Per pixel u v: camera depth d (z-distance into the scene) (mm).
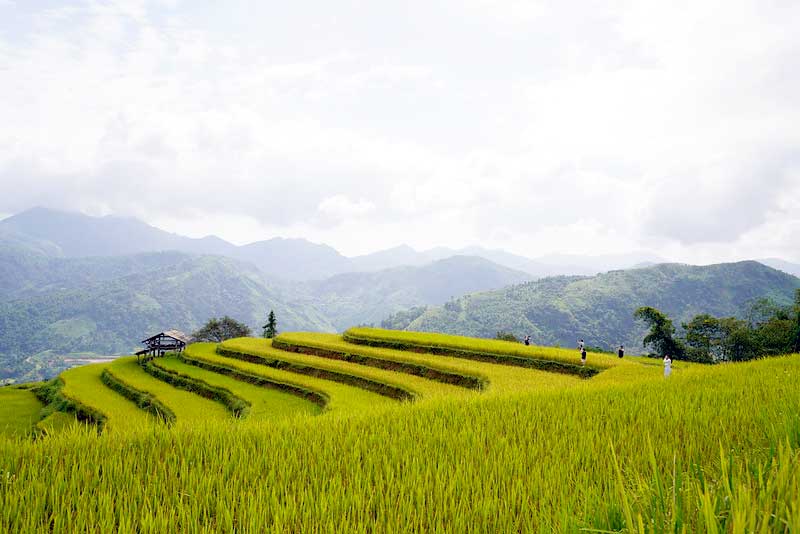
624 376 23859
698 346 79062
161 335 72688
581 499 4293
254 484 5422
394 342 50250
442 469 5969
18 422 40531
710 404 9188
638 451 6090
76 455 6617
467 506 4637
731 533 2262
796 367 15234
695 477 3453
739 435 6297
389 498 4953
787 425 4820
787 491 2354
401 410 10922
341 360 47125
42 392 52750
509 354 40031
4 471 5684
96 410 37812
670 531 2361
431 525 4266
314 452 7074
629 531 2363
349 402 27219
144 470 6180
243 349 55875
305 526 4223
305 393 36562
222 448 7125
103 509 4727
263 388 40438
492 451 6805
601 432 7570
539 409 10141
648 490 2967
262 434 8180
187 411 35062
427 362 37469
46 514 4625
